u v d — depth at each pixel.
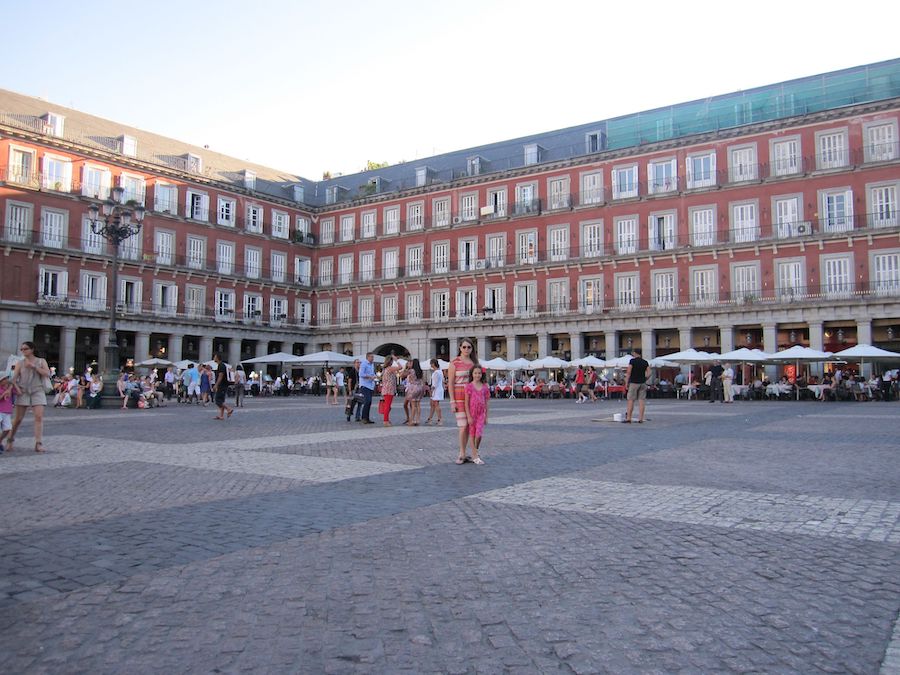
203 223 52.72
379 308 58.00
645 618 3.84
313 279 61.88
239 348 55.06
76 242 45.22
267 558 4.96
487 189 53.69
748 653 3.39
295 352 61.81
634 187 47.25
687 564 4.82
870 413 22.14
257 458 10.48
